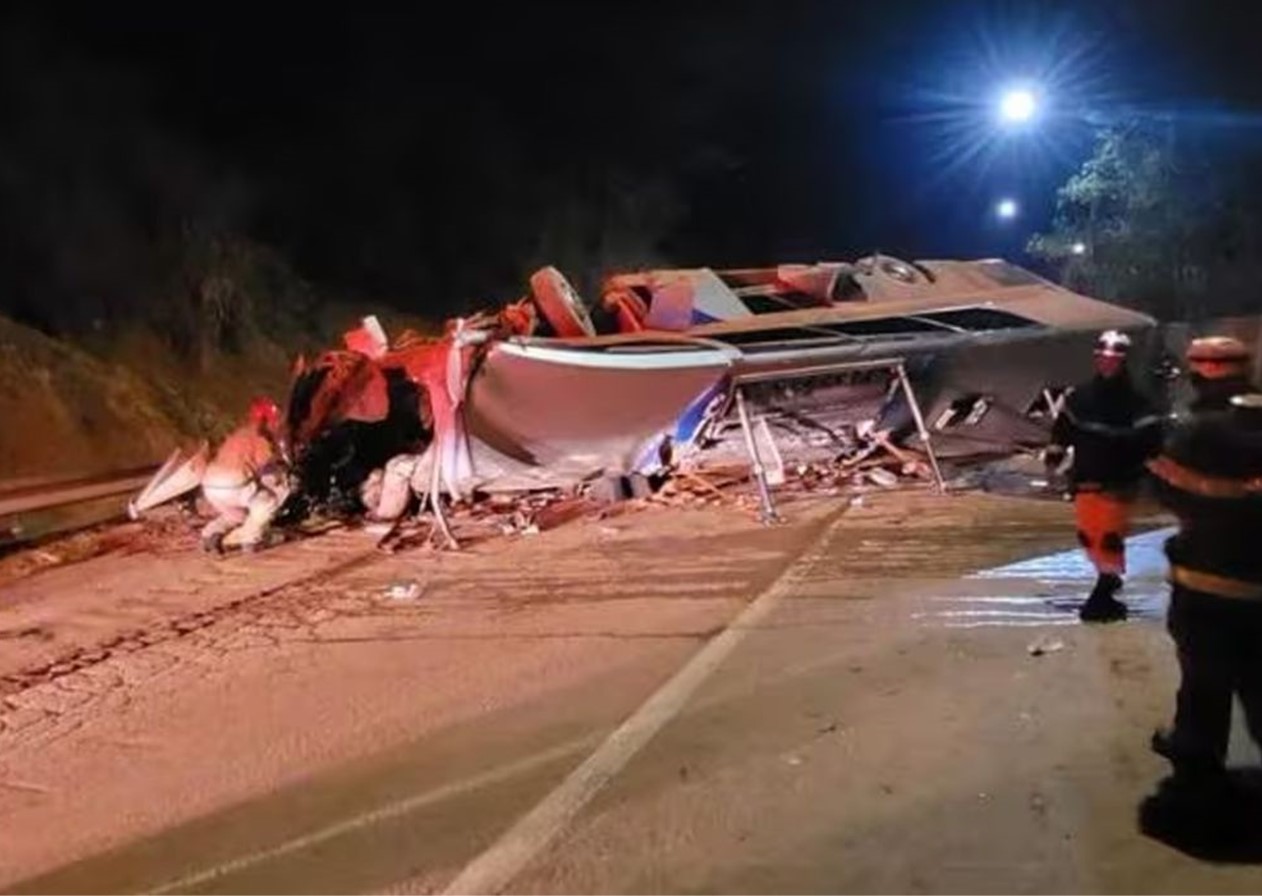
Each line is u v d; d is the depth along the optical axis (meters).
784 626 6.82
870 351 11.36
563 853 4.15
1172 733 4.17
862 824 4.23
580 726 5.41
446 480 10.77
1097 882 3.74
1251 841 3.93
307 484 11.47
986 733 5.00
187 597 8.65
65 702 6.35
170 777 5.15
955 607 7.00
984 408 12.35
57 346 14.41
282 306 19.05
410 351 11.78
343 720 5.72
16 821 4.79
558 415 10.73
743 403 10.92
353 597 8.36
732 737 5.14
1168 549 4.21
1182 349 14.52
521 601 7.89
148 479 12.11
